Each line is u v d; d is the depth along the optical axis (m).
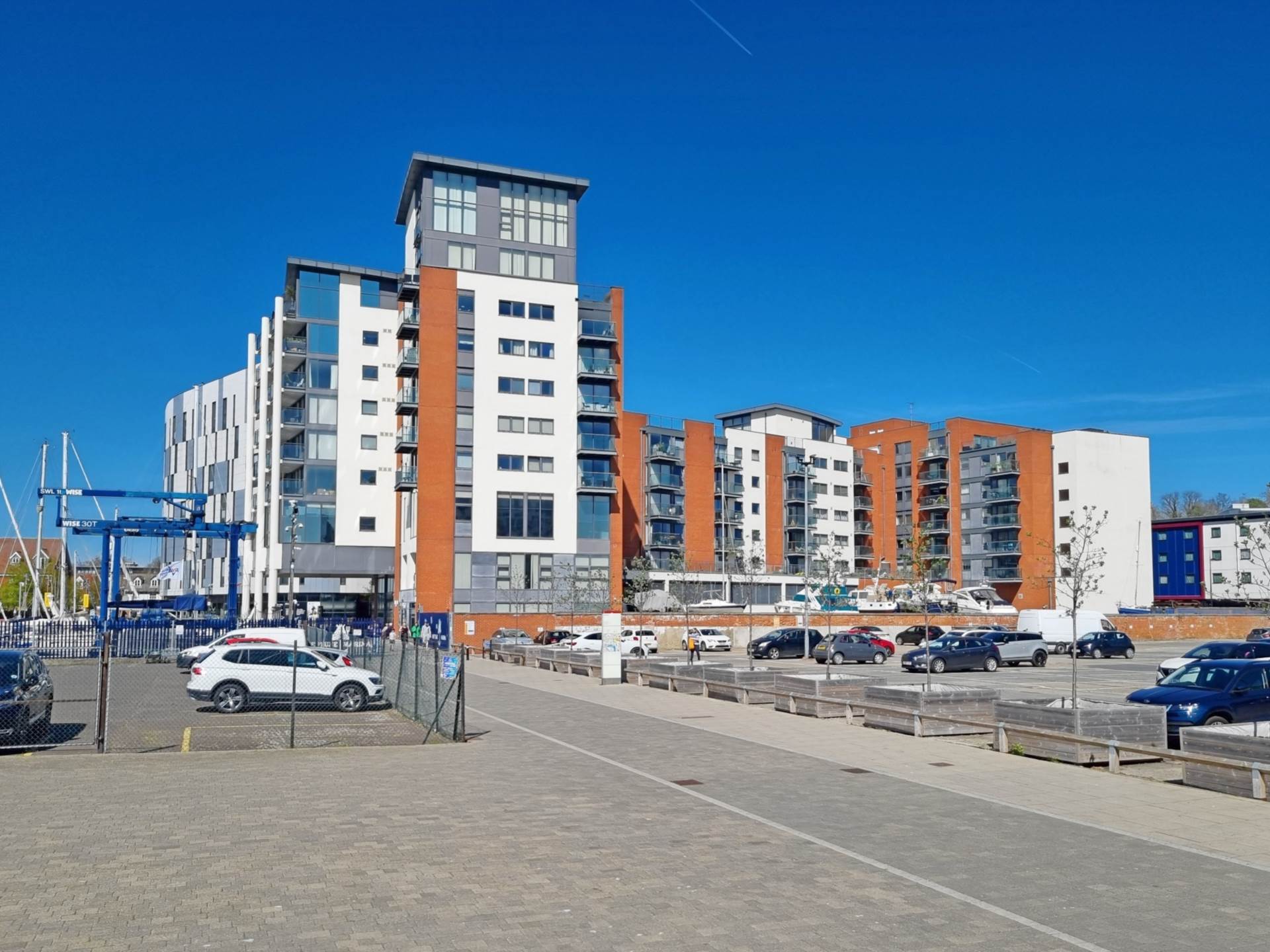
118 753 17.08
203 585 100.94
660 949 7.22
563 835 10.80
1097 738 15.38
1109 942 7.42
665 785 14.03
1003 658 45.28
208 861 9.59
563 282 70.12
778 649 51.84
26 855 9.80
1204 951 7.24
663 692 30.33
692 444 88.12
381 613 82.62
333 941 7.34
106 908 8.09
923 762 16.28
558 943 7.33
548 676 37.56
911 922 7.86
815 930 7.66
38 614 93.25
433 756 16.91
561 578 67.06
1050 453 92.31
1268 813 12.11
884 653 49.31
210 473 103.00
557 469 68.38
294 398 78.25
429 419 65.81
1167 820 11.68
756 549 88.75
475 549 66.06
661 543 83.81
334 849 10.12
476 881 8.96
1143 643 69.31
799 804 12.66
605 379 70.19
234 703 23.92
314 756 16.88
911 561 51.81
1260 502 90.62
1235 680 18.28
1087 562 40.56
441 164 68.06
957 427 96.56
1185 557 95.06
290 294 81.31
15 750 17.39
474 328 67.50
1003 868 9.48
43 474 76.38
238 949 7.17
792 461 95.00
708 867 9.46
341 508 77.38
